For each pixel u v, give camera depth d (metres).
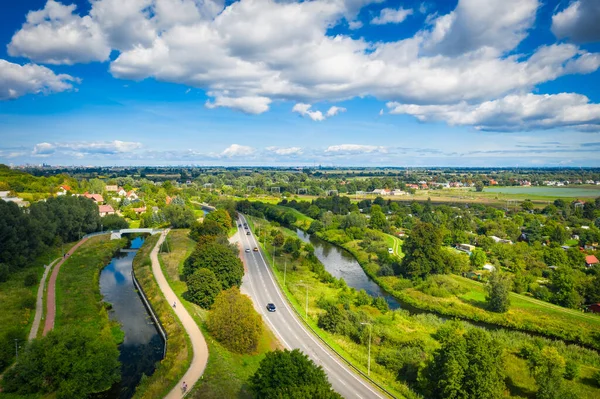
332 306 94.56
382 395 65.19
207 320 86.50
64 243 172.12
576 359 84.06
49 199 184.12
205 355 73.56
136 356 81.06
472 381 61.91
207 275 103.00
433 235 143.12
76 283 118.25
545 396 66.31
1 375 68.44
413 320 102.56
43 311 95.38
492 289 113.38
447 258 146.12
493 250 167.75
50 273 127.12
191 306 99.56
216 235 159.88
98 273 137.38
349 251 186.50
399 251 179.50
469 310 112.62
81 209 186.88
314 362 74.81
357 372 72.06
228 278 109.56
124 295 118.06
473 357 64.25
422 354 78.94
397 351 79.94
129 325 96.19
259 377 56.06
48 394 63.47
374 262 160.25
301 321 95.12
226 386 64.00
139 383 70.38
